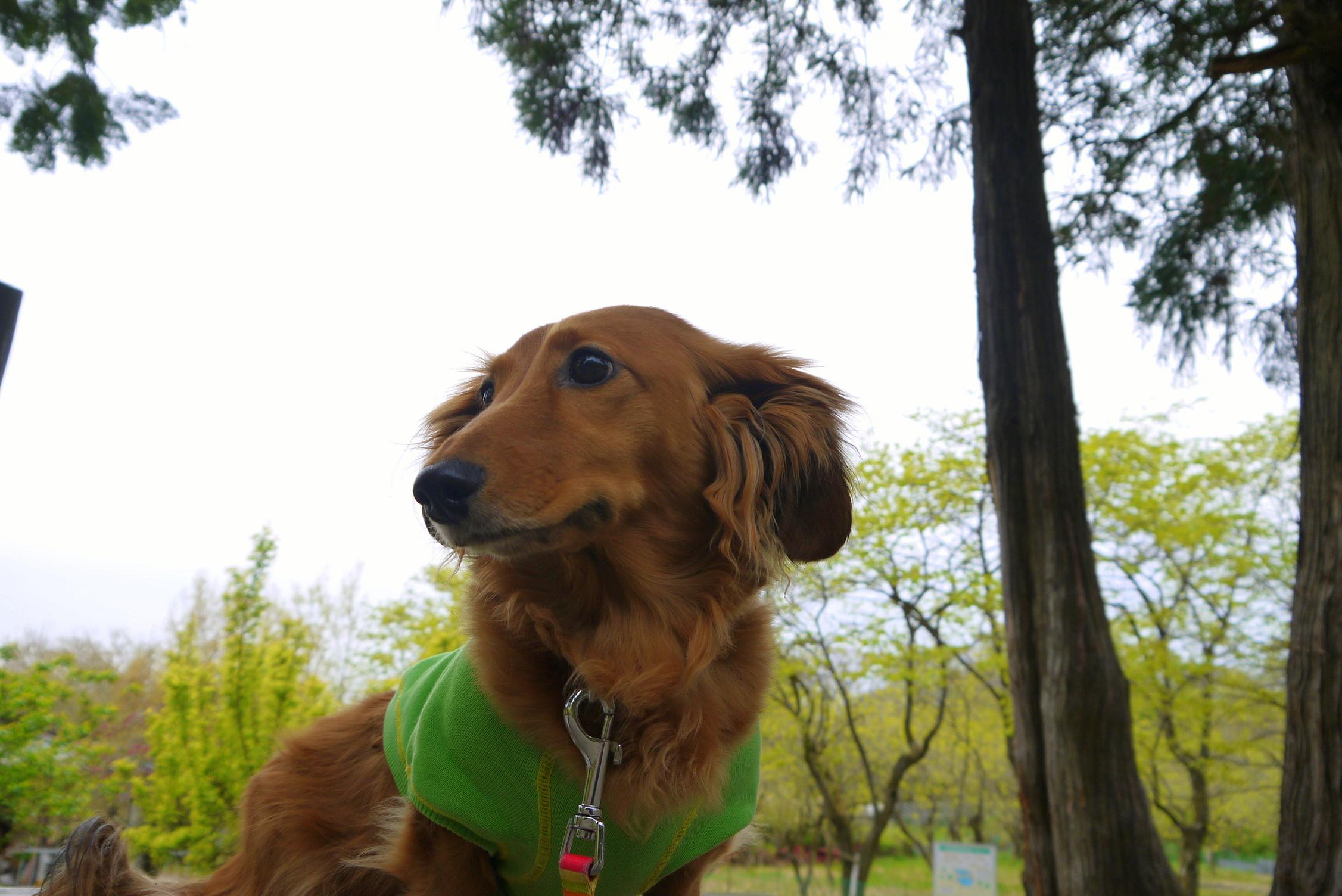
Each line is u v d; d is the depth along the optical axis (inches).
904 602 605.9
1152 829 194.1
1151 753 619.2
